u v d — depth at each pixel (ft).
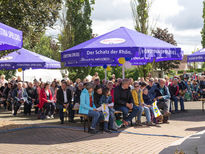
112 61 42.32
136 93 31.32
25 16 35.17
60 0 38.65
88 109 27.53
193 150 18.37
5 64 44.16
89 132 28.02
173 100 43.37
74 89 43.37
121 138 25.02
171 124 32.42
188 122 33.58
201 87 56.80
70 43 82.38
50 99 40.52
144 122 34.22
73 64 44.60
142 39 33.09
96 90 28.58
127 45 30.14
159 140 23.73
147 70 65.36
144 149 20.53
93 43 31.86
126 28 36.40
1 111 50.42
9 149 20.98
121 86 30.81
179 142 21.91
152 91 34.63
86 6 81.97
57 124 33.65
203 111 43.78
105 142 23.38
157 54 31.40
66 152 20.01
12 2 32.60
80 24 81.66
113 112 29.07
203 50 47.55
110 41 31.76
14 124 32.17
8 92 51.80
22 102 43.52
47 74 104.22
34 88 45.83
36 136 26.16
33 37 38.70
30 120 37.78
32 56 46.39
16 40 23.22
